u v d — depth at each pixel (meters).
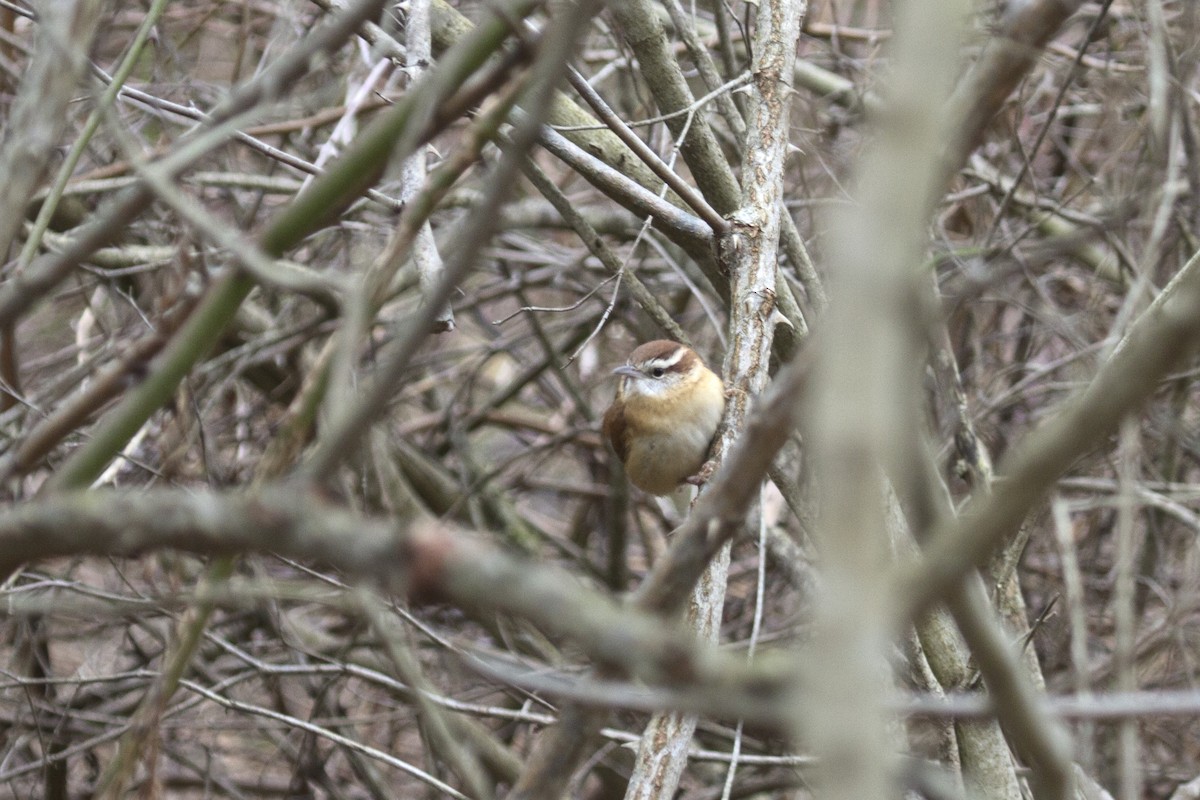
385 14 8.41
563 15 4.18
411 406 18.55
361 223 12.69
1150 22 11.48
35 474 12.36
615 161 9.68
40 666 12.75
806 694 2.65
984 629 3.49
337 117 12.54
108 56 13.70
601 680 3.98
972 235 13.92
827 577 2.67
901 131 2.82
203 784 13.54
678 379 10.42
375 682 11.64
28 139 4.87
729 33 11.41
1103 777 11.72
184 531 3.10
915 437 3.64
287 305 14.66
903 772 3.99
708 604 6.59
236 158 14.80
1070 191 14.02
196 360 4.79
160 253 12.87
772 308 7.74
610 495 15.57
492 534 14.91
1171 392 12.30
